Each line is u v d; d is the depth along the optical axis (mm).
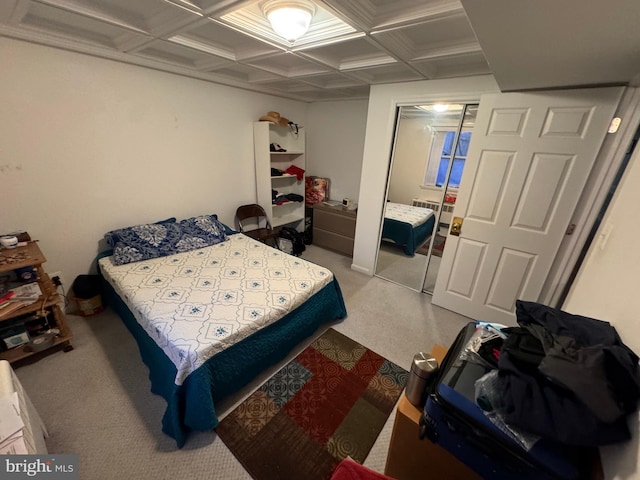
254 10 1538
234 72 2781
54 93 1952
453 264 2572
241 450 1390
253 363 1686
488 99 2033
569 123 1799
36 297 1762
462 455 900
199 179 3035
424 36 1647
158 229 2533
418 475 1098
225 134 3143
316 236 4234
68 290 2314
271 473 1305
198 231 2750
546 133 1887
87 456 1313
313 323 2150
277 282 2092
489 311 2473
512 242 2207
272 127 3711
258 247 2762
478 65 2070
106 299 2402
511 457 786
